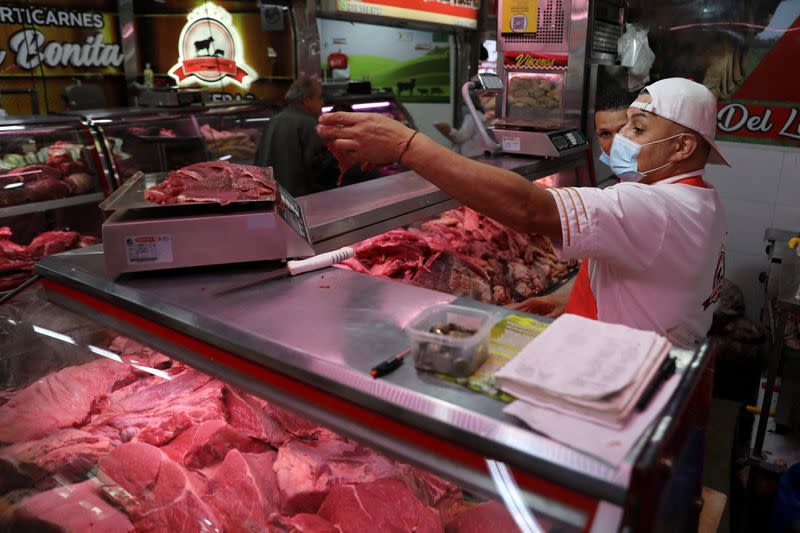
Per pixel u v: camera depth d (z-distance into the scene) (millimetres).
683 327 1698
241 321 1201
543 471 797
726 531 2754
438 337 974
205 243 1408
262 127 4688
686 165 1785
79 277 1464
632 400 849
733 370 4031
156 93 4316
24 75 5793
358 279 1439
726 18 4113
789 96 4004
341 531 1290
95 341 1541
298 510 1335
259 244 1440
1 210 3303
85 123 3670
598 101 3537
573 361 940
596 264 1781
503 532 1141
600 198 1523
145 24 6508
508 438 831
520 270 2824
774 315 2982
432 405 907
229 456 1401
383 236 2434
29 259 3301
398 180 2490
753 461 2773
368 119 1512
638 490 746
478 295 2385
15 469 1444
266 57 5895
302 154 4113
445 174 1459
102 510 1326
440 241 2744
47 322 1579
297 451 1428
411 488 1356
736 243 4383
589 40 3463
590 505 773
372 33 8312
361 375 990
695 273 1644
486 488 880
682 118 1709
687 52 4305
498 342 1084
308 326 1175
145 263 1406
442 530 1257
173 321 1246
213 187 1477
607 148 3619
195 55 6355
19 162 3434
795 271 2900
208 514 1295
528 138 3109
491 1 4906
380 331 1153
